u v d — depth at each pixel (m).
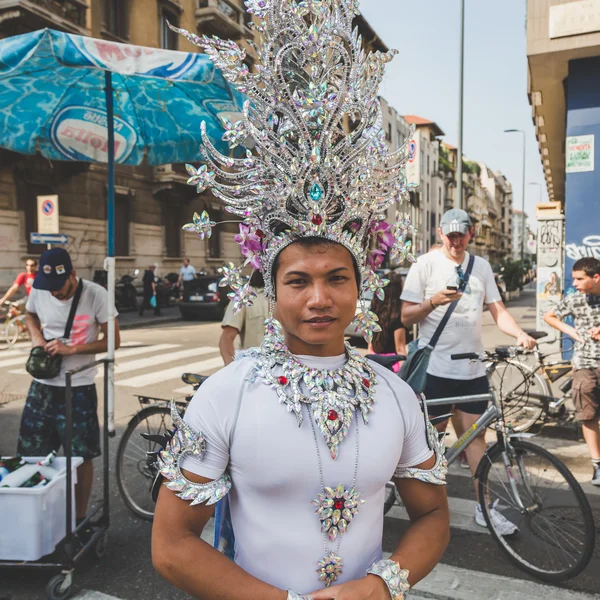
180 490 1.11
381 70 1.33
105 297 3.30
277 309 1.23
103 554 3.12
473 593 2.79
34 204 15.85
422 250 45.91
